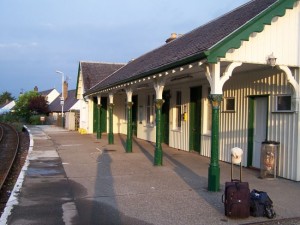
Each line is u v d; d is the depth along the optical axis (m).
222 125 12.25
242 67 9.85
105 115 26.89
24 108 54.47
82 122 28.73
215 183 8.19
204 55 7.77
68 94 59.28
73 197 7.73
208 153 13.34
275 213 6.50
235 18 10.66
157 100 11.59
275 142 9.60
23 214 6.55
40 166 11.63
